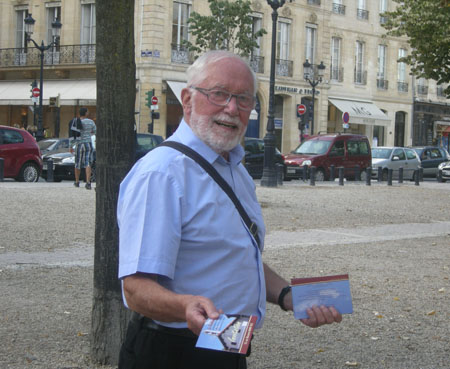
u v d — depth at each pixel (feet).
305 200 59.72
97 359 15.48
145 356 8.48
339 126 157.48
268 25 137.59
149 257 7.81
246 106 8.58
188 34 124.16
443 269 29.40
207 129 8.40
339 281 8.36
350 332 19.54
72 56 127.44
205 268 8.20
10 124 139.03
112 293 15.20
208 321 7.34
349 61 157.69
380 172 101.24
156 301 7.75
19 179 65.51
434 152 120.98
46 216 41.04
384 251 33.86
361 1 160.25
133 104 14.64
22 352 16.28
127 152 14.55
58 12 131.75
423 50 77.46
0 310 19.88
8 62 134.72
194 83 8.54
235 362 8.65
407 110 175.42
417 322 20.79
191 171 8.27
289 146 143.64
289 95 142.31
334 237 38.24
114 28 14.35
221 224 8.27
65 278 24.58
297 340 18.61
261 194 63.00
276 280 9.65
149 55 119.14
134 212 7.98
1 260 27.40
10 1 135.23
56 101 107.76
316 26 146.92
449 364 17.15
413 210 57.00
